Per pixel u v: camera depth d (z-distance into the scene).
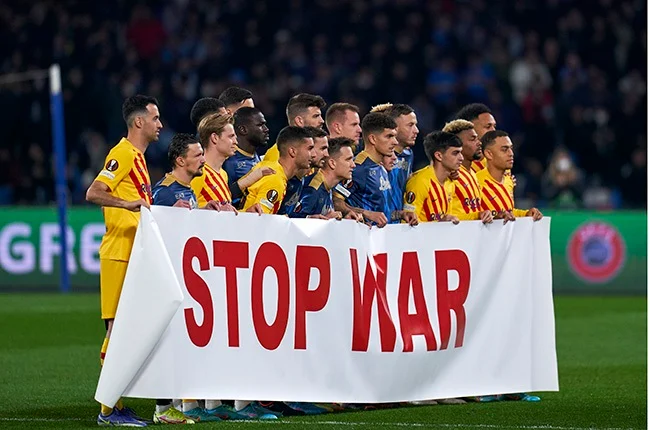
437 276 23.80
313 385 22.16
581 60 70.56
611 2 72.06
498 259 24.38
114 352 19.86
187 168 21.70
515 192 60.06
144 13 71.00
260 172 22.61
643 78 69.94
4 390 26.25
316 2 72.38
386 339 23.05
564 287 53.09
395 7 71.81
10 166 61.28
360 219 23.00
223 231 21.30
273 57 70.19
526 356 24.55
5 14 70.81
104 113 64.38
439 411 23.06
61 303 46.19
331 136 25.31
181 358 20.70
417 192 24.97
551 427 21.20
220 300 21.20
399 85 67.19
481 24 71.81
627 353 33.69
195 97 67.94
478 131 27.72
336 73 68.38
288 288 22.00
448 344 23.78
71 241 53.47
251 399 21.42
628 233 52.56
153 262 19.92
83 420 21.95
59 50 68.88
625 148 65.50
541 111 66.88
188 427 20.70
